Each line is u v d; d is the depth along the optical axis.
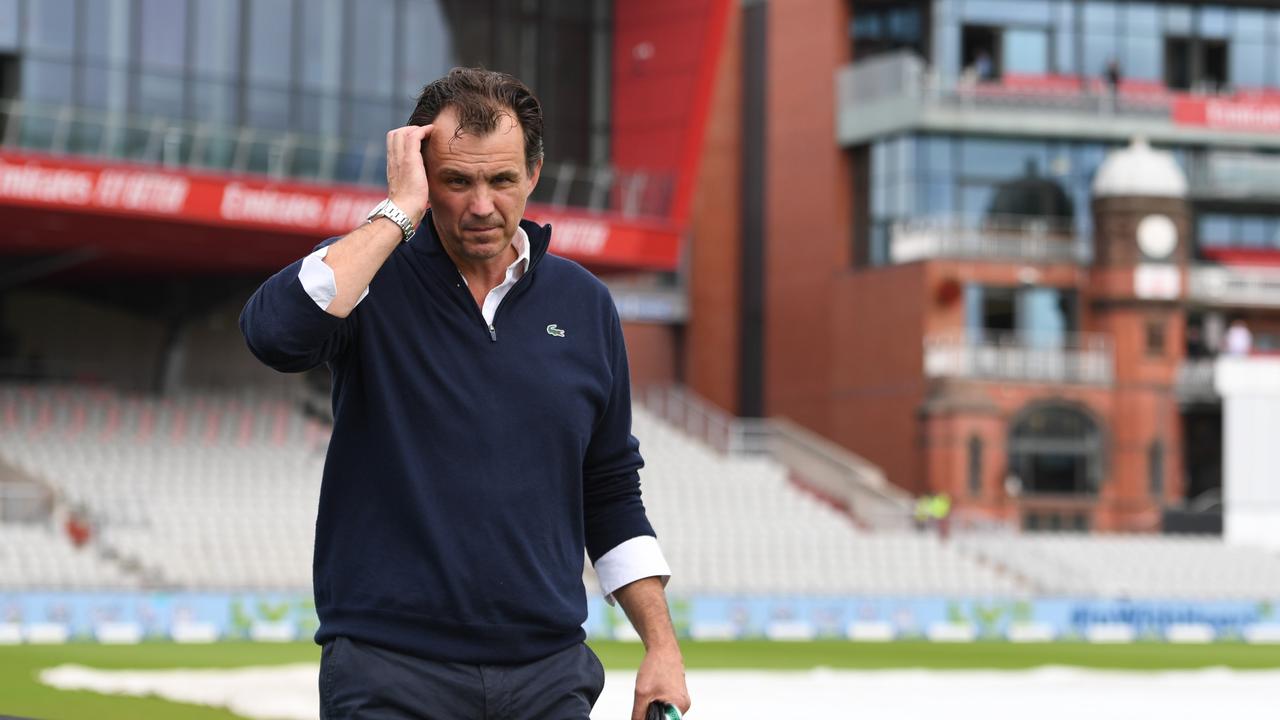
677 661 5.35
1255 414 59.16
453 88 4.99
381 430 5.03
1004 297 59.25
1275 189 61.84
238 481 43.53
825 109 63.22
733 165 67.50
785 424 65.00
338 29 44.00
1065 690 25.48
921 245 59.00
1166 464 59.16
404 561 5.00
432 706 4.96
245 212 41.47
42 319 52.75
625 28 48.66
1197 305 62.22
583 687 5.17
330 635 5.04
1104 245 59.31
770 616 40.84
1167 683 27.02
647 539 5.50
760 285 66.62
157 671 25.69
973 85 59.41
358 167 44.16
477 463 5.03
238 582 39.25
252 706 20.44
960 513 54.97
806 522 48.88
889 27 62.97
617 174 48.59
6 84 39.75
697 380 66.81
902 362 59.41
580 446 5.18
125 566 38.62
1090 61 61.81
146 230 42.62
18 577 36.34
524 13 47.41
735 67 67.50
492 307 5.17
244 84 42.62
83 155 40.50
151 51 41.38
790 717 20.98
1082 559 49.81
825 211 63.28
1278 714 22.30
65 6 40.31
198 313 51.28
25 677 24.28
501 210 4.97
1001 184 60.03
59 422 44.44
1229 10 63.16
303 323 4.75
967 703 23.19
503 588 5.01
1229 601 44.25
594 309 5.32
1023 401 58.38
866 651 35.59
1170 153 62.25
